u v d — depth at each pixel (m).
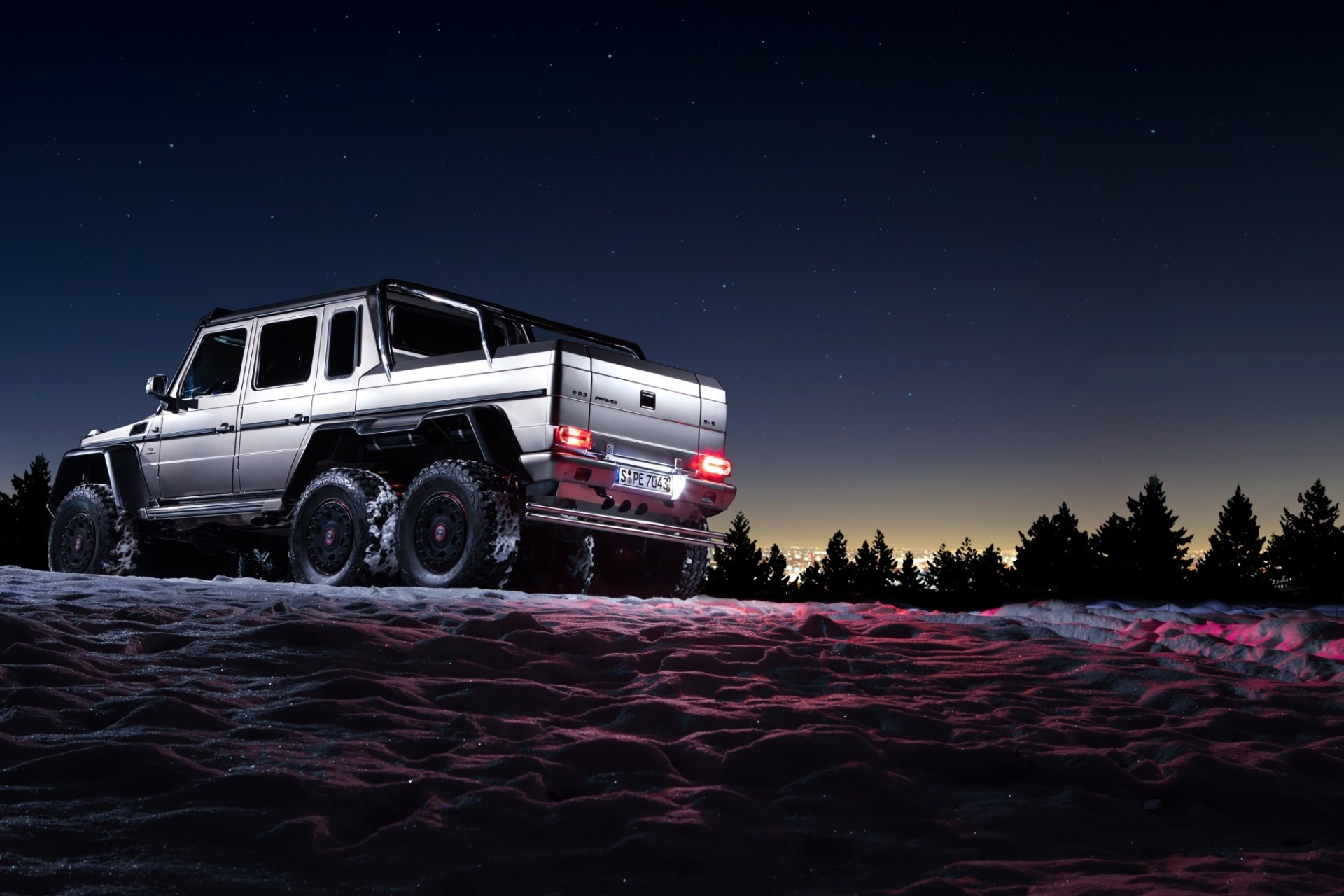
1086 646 5.40
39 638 3.89
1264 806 2.79
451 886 2.00
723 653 4.56
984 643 5.43
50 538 10.31
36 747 2.65
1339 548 41.47
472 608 5.67
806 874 2.22
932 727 3.44
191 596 5.73
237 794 2.35
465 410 7.77
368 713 3.18
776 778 2.84
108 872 1.93
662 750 2.91
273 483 8.90
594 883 2.07
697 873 2.14
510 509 7.55
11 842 2.02
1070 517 55.41
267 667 3.81
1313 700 4.03
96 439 10.39
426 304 9.15
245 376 9.29
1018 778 3.03
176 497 9.61
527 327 9.88
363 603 5.62
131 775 2.45
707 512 8.61
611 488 7.78
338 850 2.12
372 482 8.16
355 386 8.56
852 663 4.57
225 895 1.88
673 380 8.36
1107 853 2.41
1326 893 2.08
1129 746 3.26
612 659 4.36
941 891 2.02
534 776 2.60
